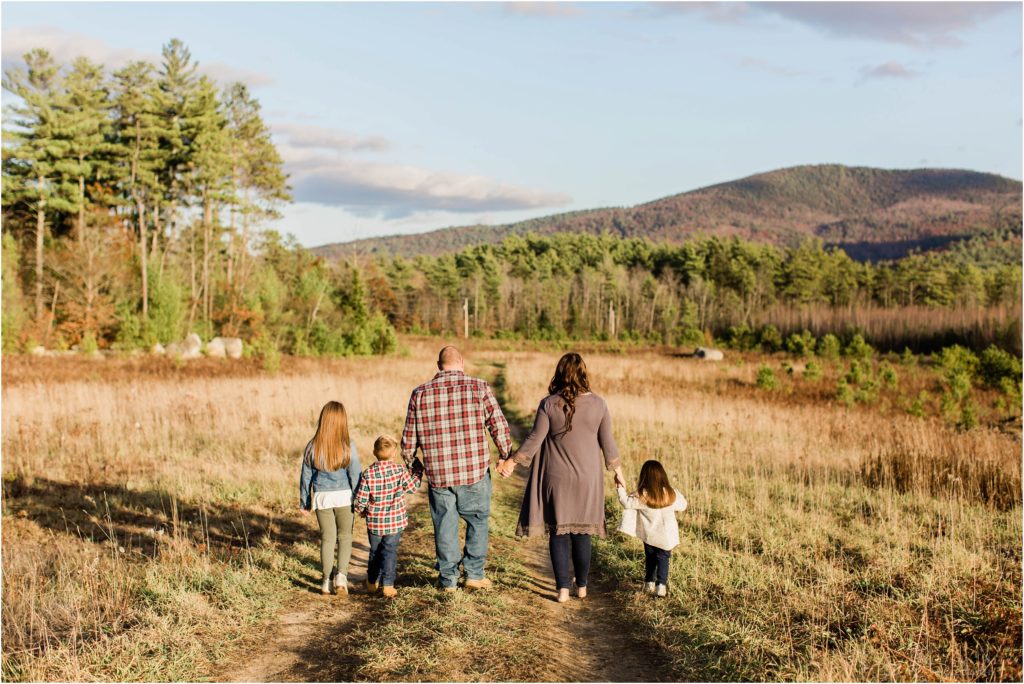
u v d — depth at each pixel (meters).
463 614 4.91
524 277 122.19
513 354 51.97
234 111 54.56
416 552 6.94
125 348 34.34
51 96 43.25
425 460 5.53
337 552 6.25
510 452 5.57
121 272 39.12
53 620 4.70
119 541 6.92
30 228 46.53
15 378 20.53
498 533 7.74
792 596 5.47
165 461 10.73
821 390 23.66
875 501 8.91
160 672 4.06
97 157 47.00
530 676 4.07
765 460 11.40
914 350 65.38
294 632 4.82
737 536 7.30
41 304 37.97
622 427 14.80
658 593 5.55
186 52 49.28
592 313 107.38
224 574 5.78
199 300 46.09
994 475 9.40
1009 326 47.00
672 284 110.62
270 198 55.88
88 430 12.45
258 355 32.75
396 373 27.67
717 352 45.59
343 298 47.28
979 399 20.48
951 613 4.97
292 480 9.60
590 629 5.00
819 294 115.06
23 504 8.20
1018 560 6.47
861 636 4.70
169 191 50.12
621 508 8.62
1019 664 4.21
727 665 4.32
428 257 124.69
